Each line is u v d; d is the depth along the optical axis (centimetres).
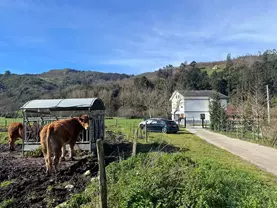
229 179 816
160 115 6172
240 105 3403
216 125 3706
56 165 1117
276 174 1112
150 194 628
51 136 1120
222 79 8244
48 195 841
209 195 640
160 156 911
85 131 1600
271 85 6412
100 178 593
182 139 2397
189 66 11375
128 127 3391
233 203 641
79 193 824
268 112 2419
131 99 7100
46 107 1650
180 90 6375
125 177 771
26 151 1583
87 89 7956
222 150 1806
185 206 603
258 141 2348
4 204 773
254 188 785
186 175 723
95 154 1488
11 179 1030
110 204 643
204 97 5962
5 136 2242
